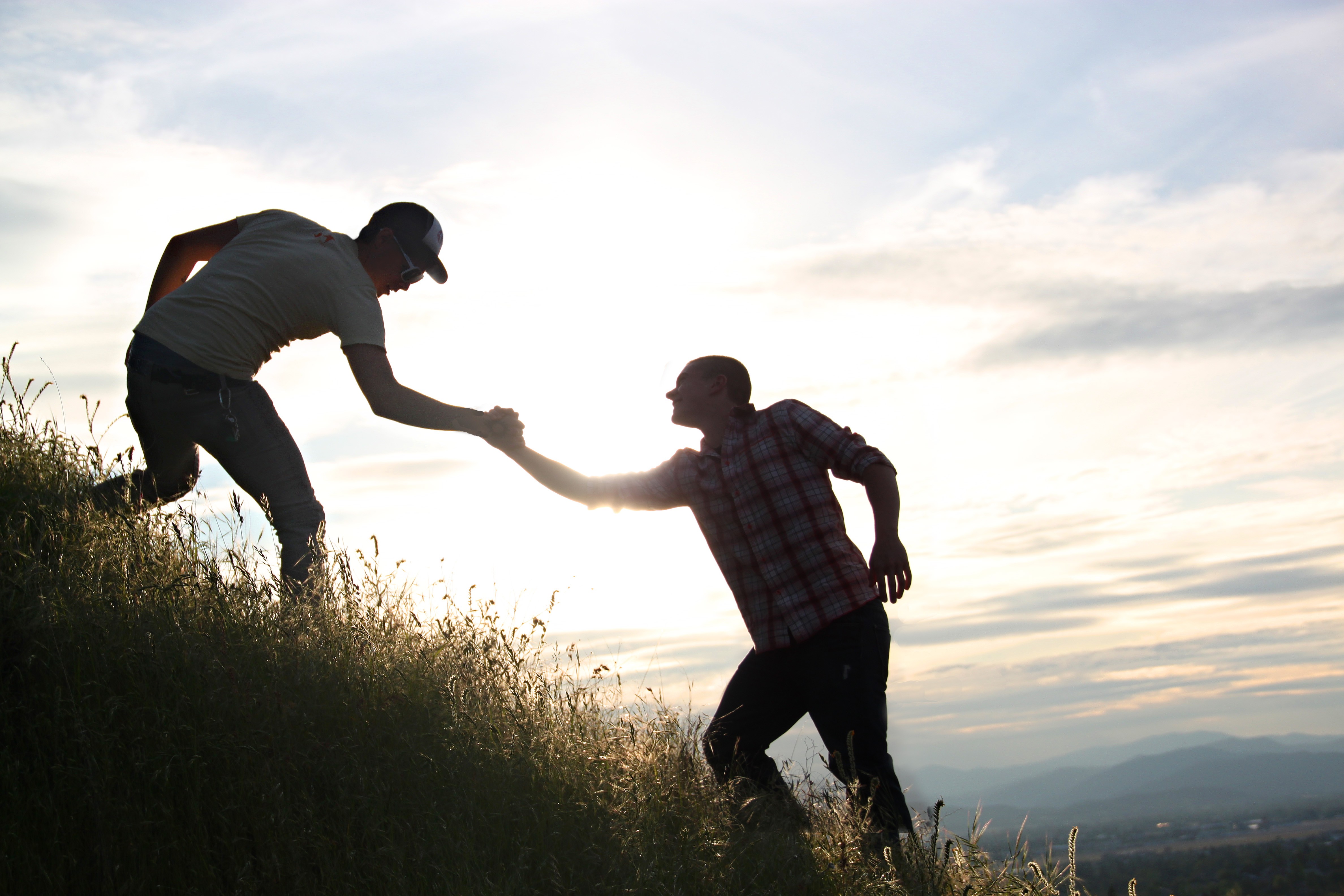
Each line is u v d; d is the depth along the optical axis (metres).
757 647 3.49
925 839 2.98
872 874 2.83
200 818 2.32
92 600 2.89
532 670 3.44
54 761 2.40
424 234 3.86
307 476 3.78
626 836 2.71
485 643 3.43
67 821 2.27
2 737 2.44
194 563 3.35
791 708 3.48
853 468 3.37
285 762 2.52
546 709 3.28
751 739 3.45
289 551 3.64
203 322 3.45
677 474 3.65
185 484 3.97
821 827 3.09
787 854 2.84
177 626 2.92
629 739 3.26
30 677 2.59
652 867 2.56
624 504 3.70
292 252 3.58
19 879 2.11
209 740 2.50
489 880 2.36
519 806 2.68
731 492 3.48
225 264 3.55
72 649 2.66
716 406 3.71
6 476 3.43
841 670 3.27
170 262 3.92
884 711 3.27
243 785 2.41
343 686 2.93
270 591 3.31
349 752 2.64
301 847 2.31
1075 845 2.94
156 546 3.40
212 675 2.71
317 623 3.26
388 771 2.63
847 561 3.39
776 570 3.40
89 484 3.73
